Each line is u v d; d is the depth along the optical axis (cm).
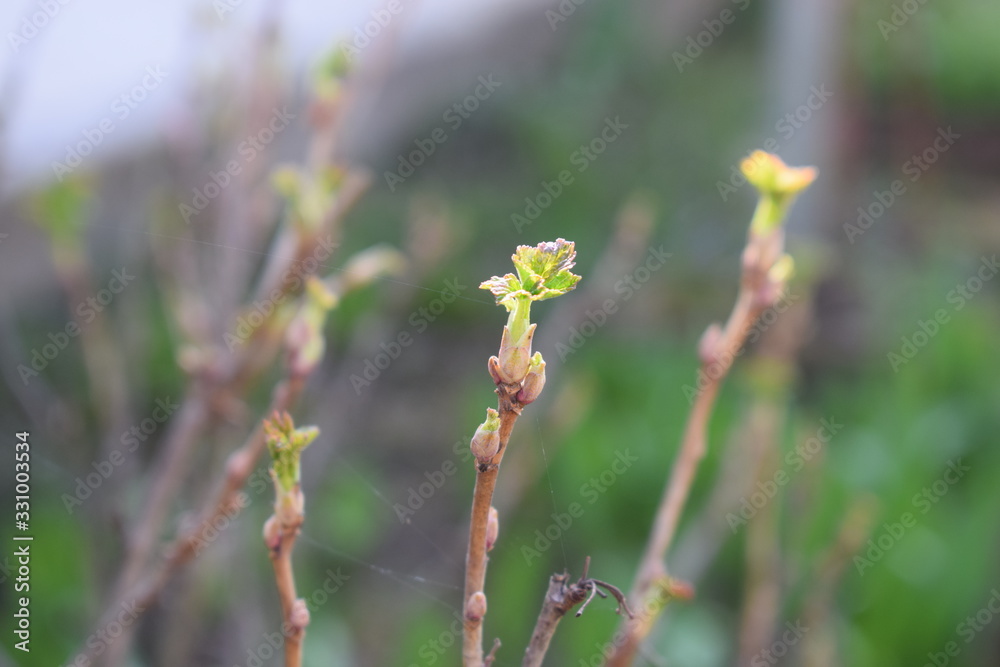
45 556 108
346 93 70
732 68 285
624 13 260
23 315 129
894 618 124
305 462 110
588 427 149
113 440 89
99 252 126
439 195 216
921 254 235
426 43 174
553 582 58
